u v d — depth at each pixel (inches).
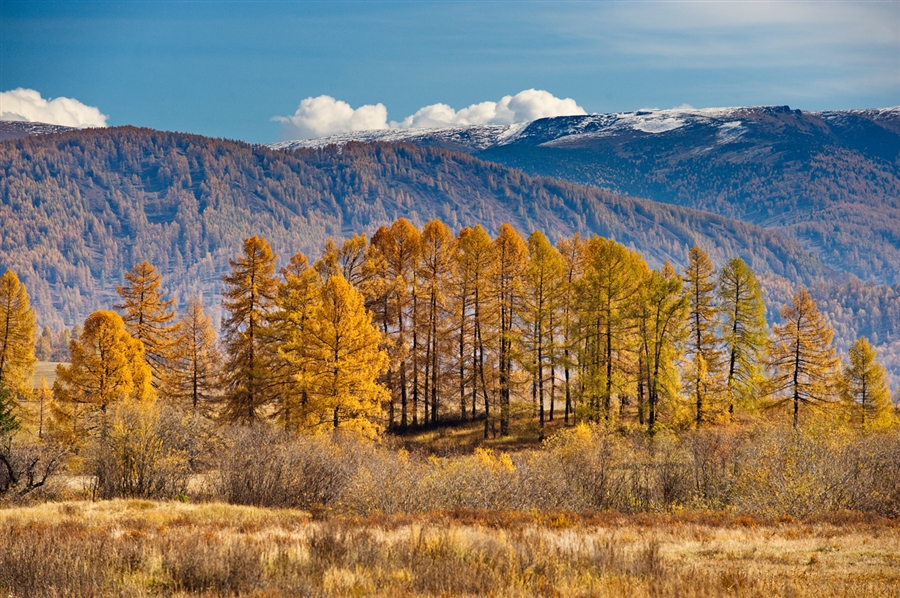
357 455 1009.5
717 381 1504.7
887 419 1528.1
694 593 374.6
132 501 861.8
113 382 1320.1
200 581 400.8
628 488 991.6
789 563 502.6
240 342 1502.2
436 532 537.6
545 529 633.6
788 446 897.5
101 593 373.4
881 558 513.7
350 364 1269.7
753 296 1547.7
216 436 1122.0
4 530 580.7
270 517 765.9
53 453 1060.5
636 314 1505.9
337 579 404.5
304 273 1521.9
